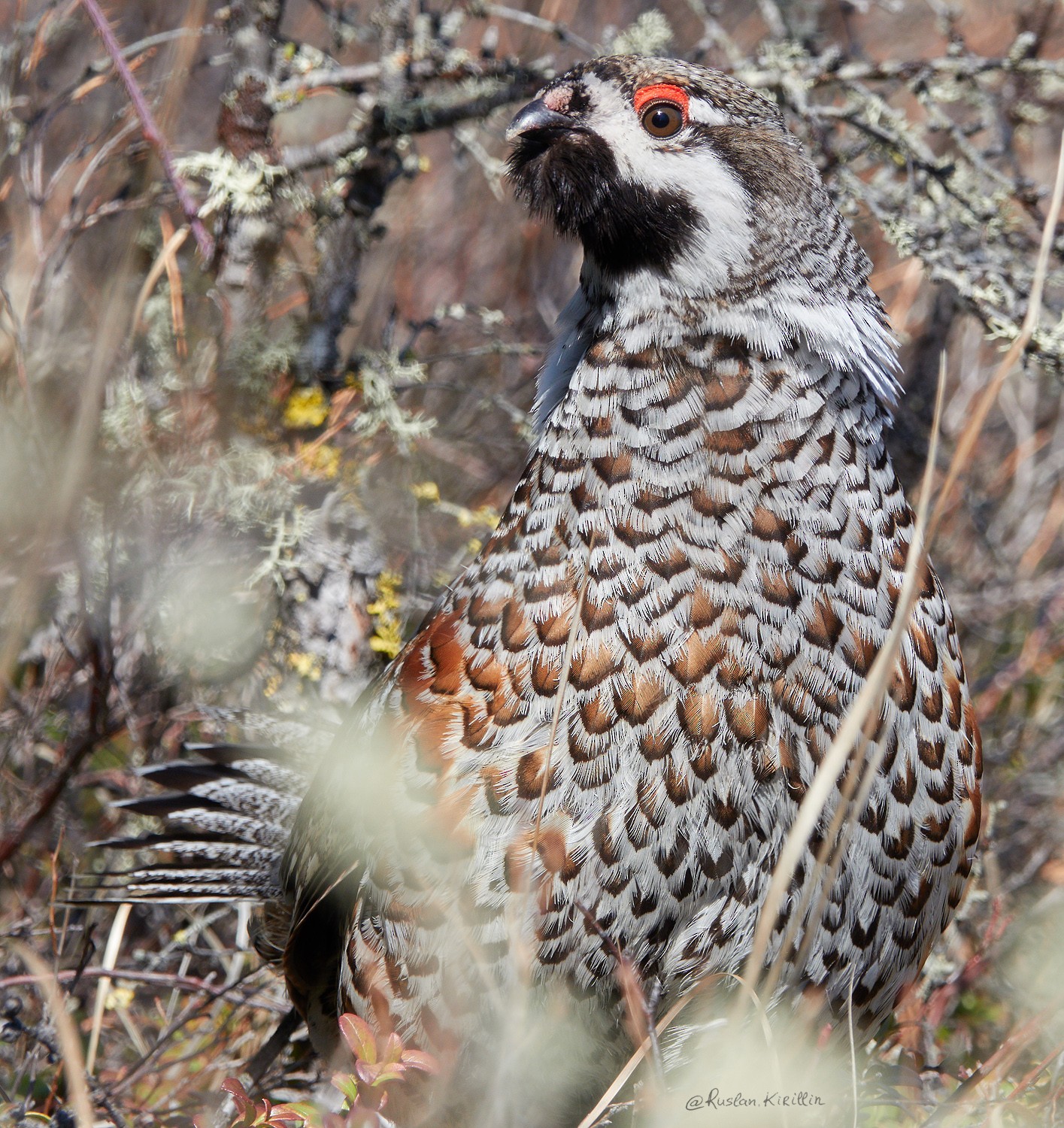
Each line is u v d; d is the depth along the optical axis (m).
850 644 6.56
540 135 7.12
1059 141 12.89
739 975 6.55
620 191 6.88
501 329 12.74
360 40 10.34
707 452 6.57
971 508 11.58
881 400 7.30
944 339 11.96
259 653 9.31
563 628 6.50
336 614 9.16
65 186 10.58
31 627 9.50
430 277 13.04
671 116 6.89
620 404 6.70
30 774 9.21
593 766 6.40
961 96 10.56
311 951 7.54
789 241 6.89
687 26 13.80
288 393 9.06
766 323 6.73
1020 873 9.42
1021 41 9.39
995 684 10.71
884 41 14.16
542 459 6.87
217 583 8.62
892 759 6.59
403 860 6.59
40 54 9.78
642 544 6.49
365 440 9.45
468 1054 6.61
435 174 13.70
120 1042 8.42
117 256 8.54
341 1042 7.38
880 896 6.67
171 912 9.39
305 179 9.82
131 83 7.71
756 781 6.43
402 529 9.44
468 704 6.62
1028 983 8.11
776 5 10.56
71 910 8.84
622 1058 6.76
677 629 6.42
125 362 8.95
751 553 6.49
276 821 8.60
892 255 12.70
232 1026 8.40
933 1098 7.37
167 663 8.96
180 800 8.54
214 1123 6.95
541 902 6.38
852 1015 6.62
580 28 13.84
